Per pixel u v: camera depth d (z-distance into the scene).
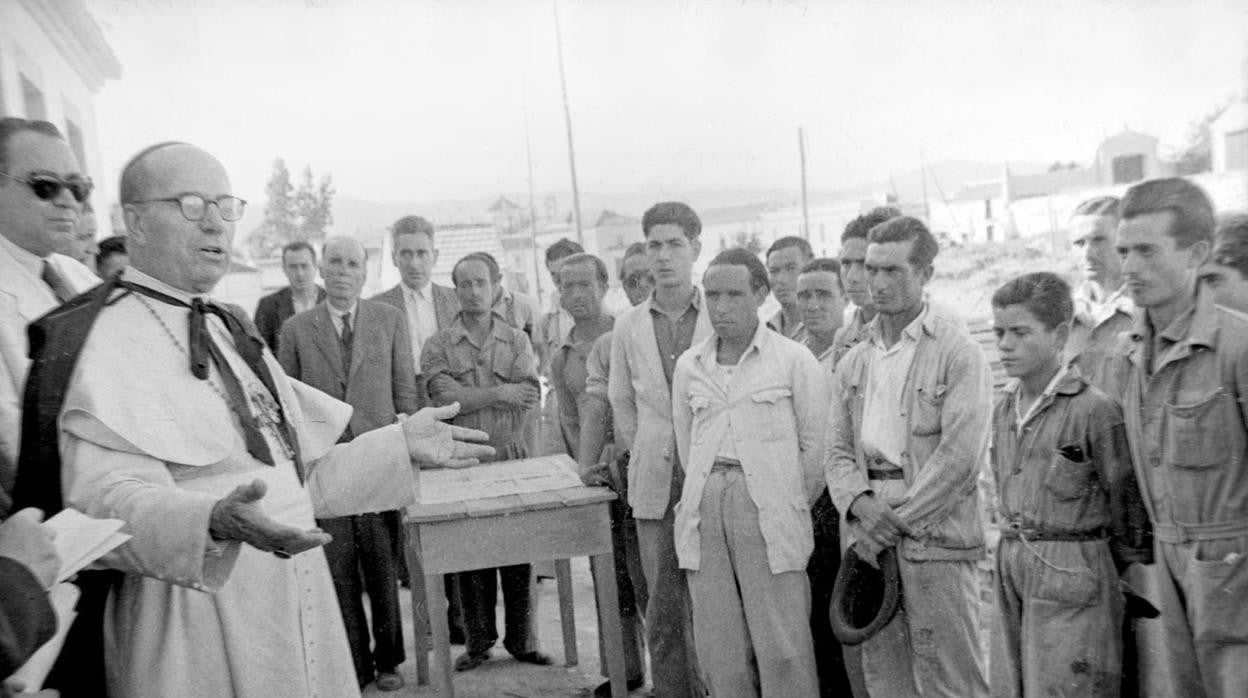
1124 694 2.75
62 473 2.17
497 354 4.83
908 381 3.00
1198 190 2.56
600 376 4.08
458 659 4.59
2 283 2.81
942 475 2.87
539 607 5.47
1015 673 2.92
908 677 3.03
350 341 4.69
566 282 4.55
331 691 2.51
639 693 4.09
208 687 2.29
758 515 3.16
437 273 9.25
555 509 3.65
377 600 4.44
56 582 1.86
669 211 3.66
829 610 3.09
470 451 2.79
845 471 3.08
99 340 2.25
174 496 2.09
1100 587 2.71
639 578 4.01
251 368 2.54
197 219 2.36
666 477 3.57
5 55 5.68
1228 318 2.50
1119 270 3.72
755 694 3.29
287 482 2.47
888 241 3.02
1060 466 2.73
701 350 3.35
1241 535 2.48
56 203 2.88
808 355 3.31
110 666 2.26
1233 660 2.50
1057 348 2.81
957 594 2.89
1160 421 2.58
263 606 2.36
